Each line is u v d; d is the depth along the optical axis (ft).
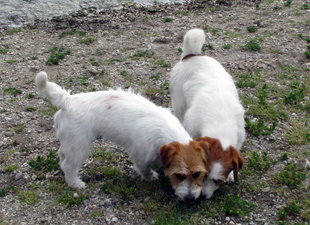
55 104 4.99
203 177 4.61
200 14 11.21
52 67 8.21
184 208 4.83
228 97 5.16
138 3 12.60
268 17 10.41
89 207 4.92
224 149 4.67
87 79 7.66
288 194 4.93
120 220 4.75
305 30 9.19
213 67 5.59
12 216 4.83
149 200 4.99
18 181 5.33
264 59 7.98
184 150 4.54
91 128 4.98
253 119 6.27
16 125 6.42
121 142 5.06
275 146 5.71
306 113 6.32
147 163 4.97
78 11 11.96
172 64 8.05
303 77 7.27
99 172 5.43
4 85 7.63
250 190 5.01
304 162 5.36
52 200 5.03
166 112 5.07
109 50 8.87
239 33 9.45
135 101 5.07
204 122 5.03
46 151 5.84
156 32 9.86
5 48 9.38
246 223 4.64
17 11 12.26
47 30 10.53
